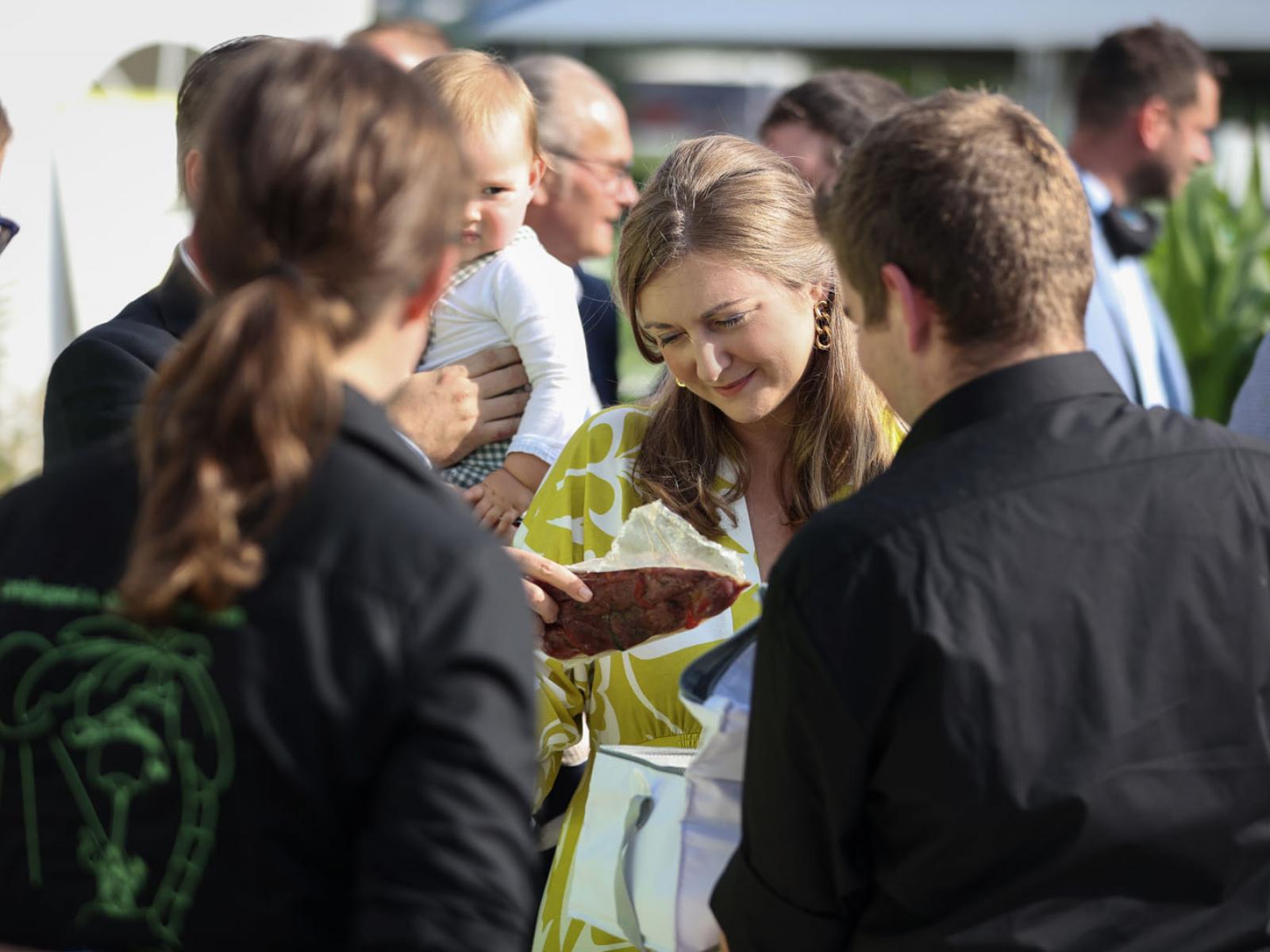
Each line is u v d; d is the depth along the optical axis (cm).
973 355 188
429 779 150
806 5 1026
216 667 152
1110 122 554
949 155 184
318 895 154
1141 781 177
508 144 363
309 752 151
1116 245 538
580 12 1038
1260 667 183
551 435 353
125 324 280
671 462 280
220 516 148
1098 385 190
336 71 161
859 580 177
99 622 158
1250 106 1059
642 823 234
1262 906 184
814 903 187
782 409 280
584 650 260
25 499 168
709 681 215
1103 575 179
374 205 157
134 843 154
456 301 369
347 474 158
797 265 263
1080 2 992
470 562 157
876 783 180
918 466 186
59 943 157
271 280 155
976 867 176
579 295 489
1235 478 188
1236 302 863
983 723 173
